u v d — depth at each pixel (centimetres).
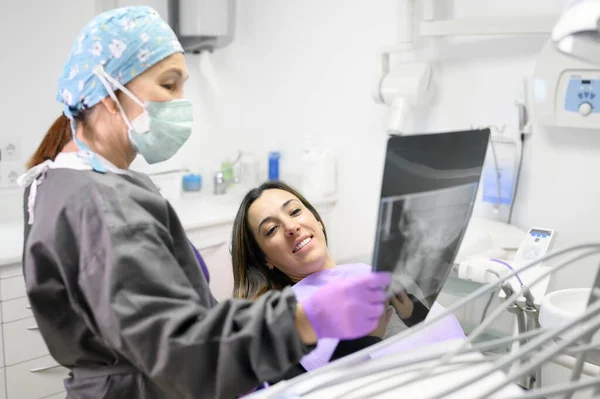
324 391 113
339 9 301
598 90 214
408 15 263
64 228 109
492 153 251
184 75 127
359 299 101
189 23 306
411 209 104
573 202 234
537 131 240
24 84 273
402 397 109
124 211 109
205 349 100
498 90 249
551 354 81
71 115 123
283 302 101
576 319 81
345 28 300
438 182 108
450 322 151
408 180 102
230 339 99
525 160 245
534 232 211
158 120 123
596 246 98
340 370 120
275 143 341
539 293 188
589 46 99
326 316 100
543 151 240
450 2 260
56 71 282
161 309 102
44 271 112
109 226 105
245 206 193
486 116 254
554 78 223
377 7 287
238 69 350
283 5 324
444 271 121
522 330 178
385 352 135
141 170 304
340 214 316
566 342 81
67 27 283
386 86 264
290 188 200
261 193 194
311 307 101
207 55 335
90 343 117
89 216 107
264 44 337
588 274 226
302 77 323
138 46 119
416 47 274
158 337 101
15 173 275
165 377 101
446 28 248
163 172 305
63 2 280
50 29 278
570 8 96
